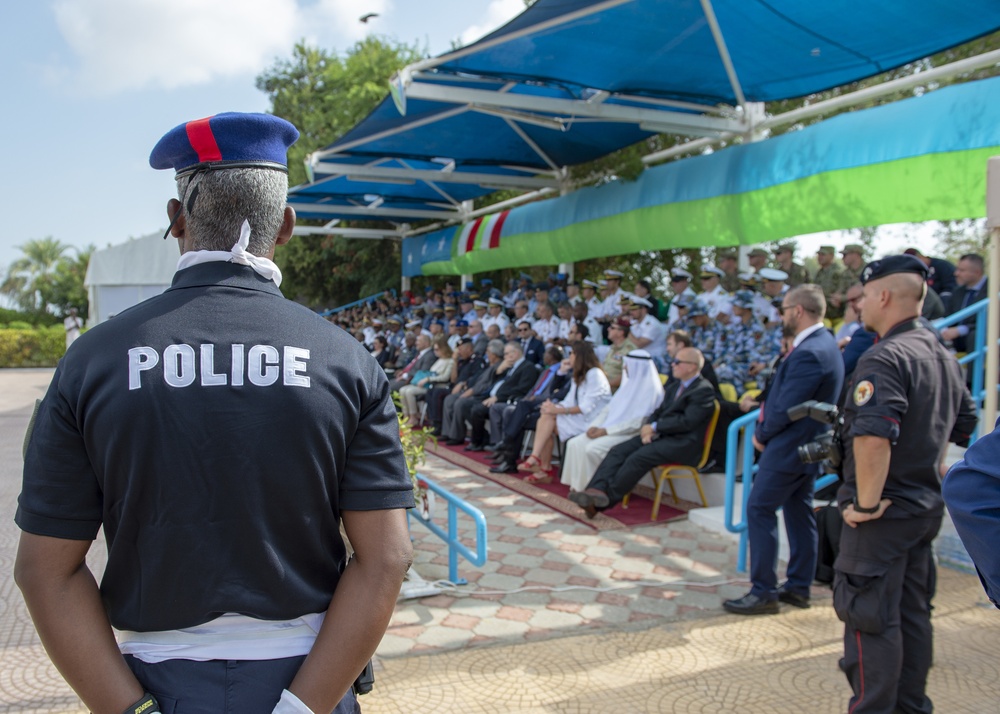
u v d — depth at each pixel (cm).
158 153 141
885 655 264
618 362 795
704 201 823
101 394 122
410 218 1641
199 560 124
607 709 322
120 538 125
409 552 137
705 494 652
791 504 435
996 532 134
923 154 604
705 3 587
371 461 135
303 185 1304
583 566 507
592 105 792
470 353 1064
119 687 123
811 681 346
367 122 927
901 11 586
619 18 618
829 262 780
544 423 750
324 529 133
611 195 988
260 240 140
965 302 614
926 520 267
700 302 760
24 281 5578
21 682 348
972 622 406
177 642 129
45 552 123
